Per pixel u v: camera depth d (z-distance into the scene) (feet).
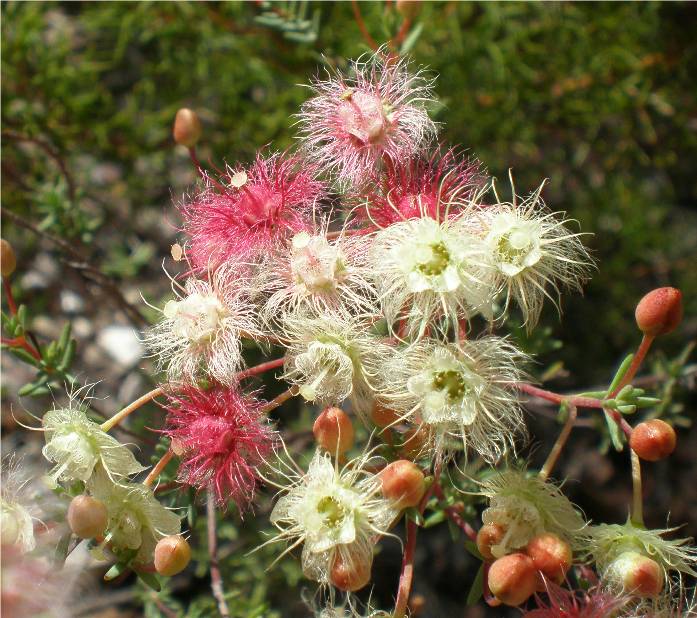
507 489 0.29
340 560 0.28
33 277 0.56
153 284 0.57
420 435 0.29
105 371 0.54
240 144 0.53
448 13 0.51
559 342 0.41
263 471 0.31
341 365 0.29
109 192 0.57
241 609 0.44
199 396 0.30
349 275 0.30
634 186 0.57
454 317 0.29
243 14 0.51
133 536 0.29
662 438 0.29
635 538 0.29
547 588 0.27
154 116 0.54
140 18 0.53
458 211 0.31
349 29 0.50
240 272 0.32
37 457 0.50
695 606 0.30
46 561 0.30
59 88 0.53
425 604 0.51
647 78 0.53
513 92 0.53
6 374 0.53
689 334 0.56
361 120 0.33
